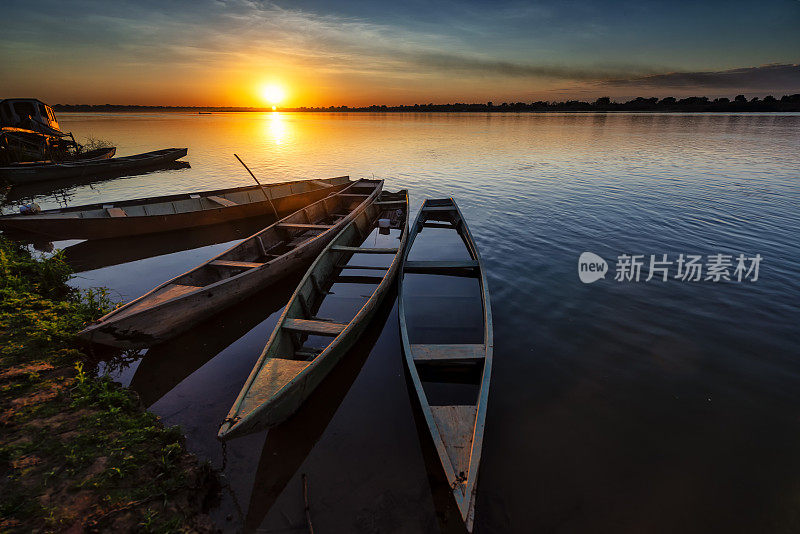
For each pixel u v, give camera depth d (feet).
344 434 15.79
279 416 14.88
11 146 76.89
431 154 97.71
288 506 12.62
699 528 12.29
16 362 17.63
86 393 16.02
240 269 27.27
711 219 42.47
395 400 17.79
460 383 18.66
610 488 13.58
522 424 16.30
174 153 85.97
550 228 41.37
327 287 29.19
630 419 16.66
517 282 29.45
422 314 25.44
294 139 148.46
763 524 12.46
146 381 19.02
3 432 13.62
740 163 76.33
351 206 49.29
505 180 65.92
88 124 299.79
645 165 76.23
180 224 41.39
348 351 20.51
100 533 10.58
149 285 30.25
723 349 21.20
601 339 22.25
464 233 38.42
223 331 23.62
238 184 66.90
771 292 27.02
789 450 15.19
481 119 361.10
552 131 173.58
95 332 18.94
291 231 37.32
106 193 61.52
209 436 15.52
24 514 10.78
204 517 11.83
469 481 11.78
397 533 11.80
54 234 35.35
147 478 12.55
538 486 13.58
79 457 12.85
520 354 20.98
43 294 26.58
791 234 37.29
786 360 20.25
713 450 15.20
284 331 19.54
